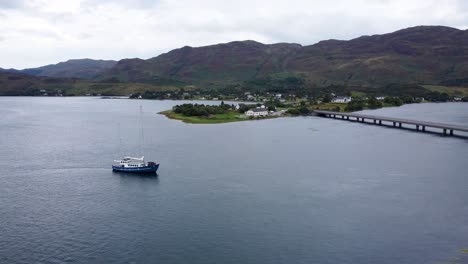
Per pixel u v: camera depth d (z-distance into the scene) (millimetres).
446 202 120500
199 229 102938
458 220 107125
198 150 198875
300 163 170375
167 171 158000
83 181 145750
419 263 85875
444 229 101750
